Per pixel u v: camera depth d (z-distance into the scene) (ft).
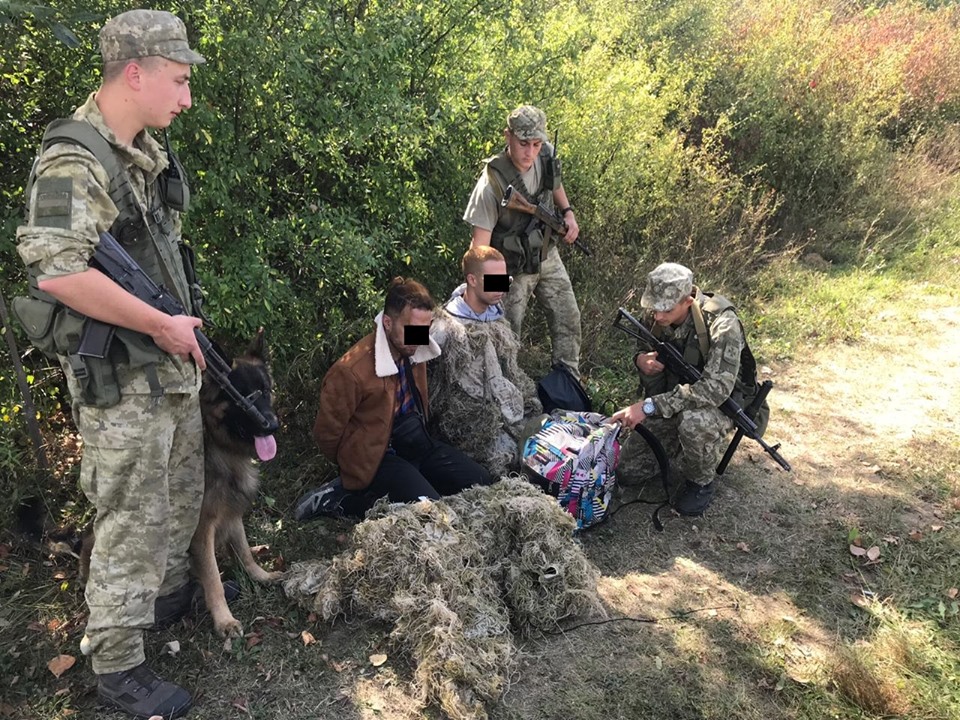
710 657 9.68
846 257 24.73
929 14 41.55
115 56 6.82
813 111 26.96
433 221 16.06
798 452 14.64
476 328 12.48
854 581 11.18
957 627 10.23
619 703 8.93
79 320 6.84
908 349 18.86
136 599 7.98
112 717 8.28
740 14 32.48
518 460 12.73
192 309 8.45
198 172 11.78
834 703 9.02
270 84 11.74
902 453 14.51
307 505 11.93
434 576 9.55
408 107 13.34
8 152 11.15
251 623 9.77
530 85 17.94
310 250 13.09
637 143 21.25
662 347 12.48
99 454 7.48
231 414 8.92
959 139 32.50
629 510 12.86
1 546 10.62
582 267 19.36
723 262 21.89
